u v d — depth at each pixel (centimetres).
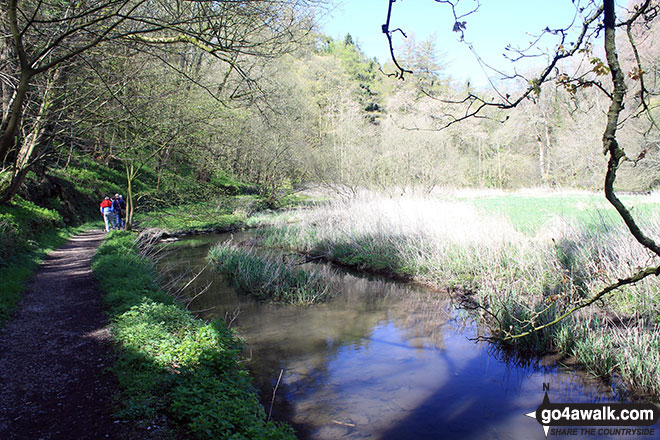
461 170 3250
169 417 415
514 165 3853
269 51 817
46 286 862
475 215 1467
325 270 1265
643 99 198
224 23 703
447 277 1085
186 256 1527
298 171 3128
